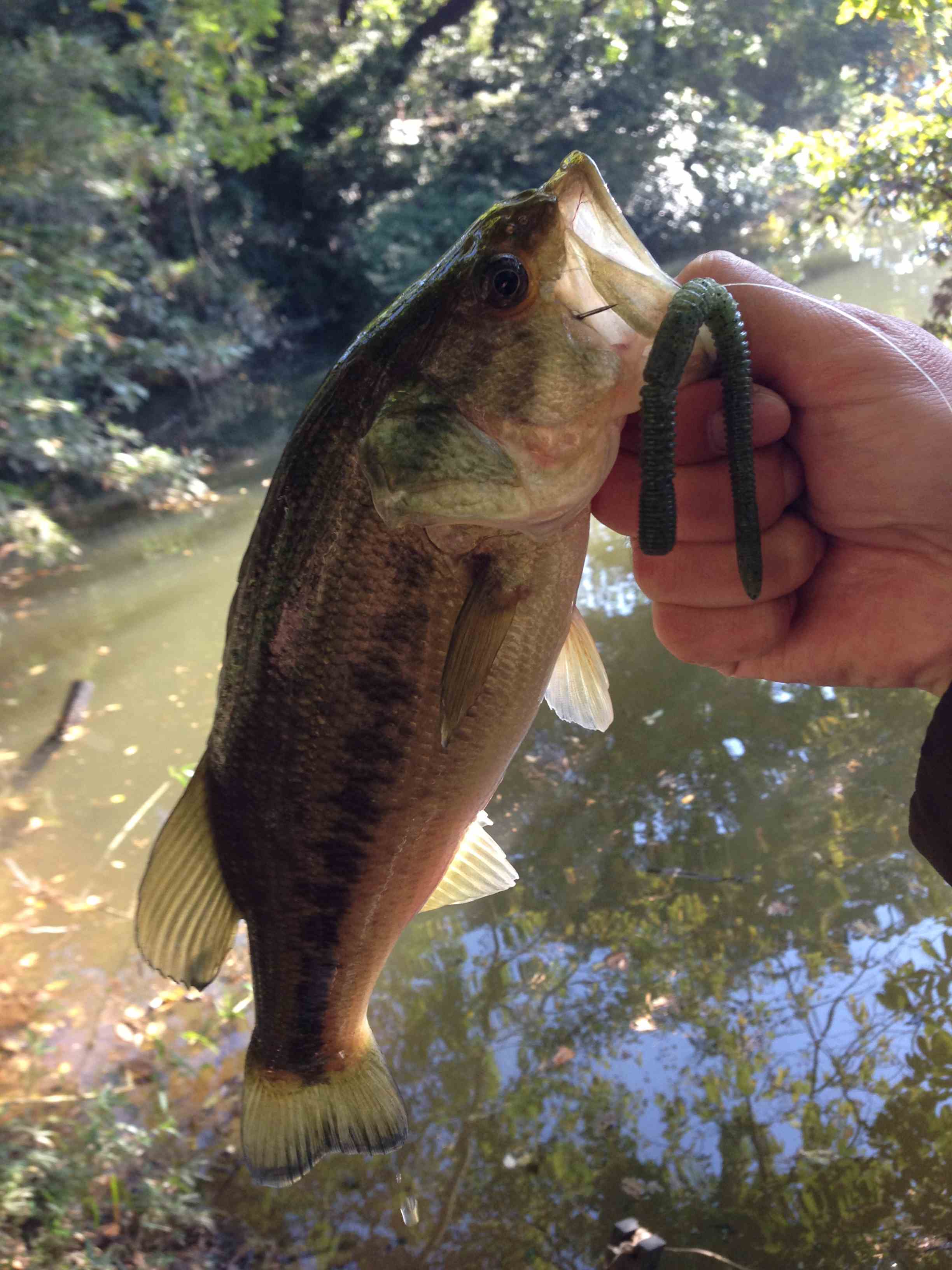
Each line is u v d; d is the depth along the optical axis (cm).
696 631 35
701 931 93
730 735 119
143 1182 73
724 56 392
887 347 31
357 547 32
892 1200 67
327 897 35
